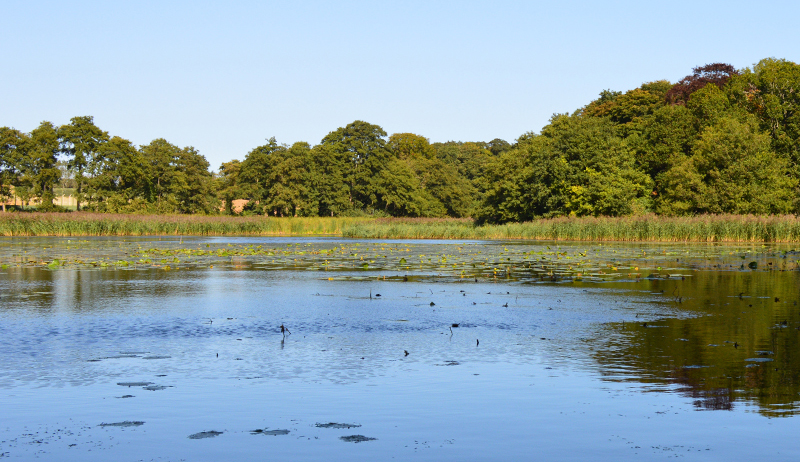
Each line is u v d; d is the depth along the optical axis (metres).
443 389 8.91
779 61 71.94
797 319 14.64
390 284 22.14
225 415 7.80
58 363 10.51
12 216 62.28
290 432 7.19
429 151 147.12
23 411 7.97
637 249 40.69
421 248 44.03
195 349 11.65
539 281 22.94
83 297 18.64
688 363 10.45
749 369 10.02
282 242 53.59
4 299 18.19
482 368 10.16
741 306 16.70
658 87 97.88
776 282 22.03
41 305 17.06
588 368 10.13
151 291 20.11
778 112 69.06
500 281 22.98
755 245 44.91
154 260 32.59
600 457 6.44
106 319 14.86
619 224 54.47
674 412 7.89
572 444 6.80
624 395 8.59
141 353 11.30
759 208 59.53
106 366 10.31
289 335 12.99
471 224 84.00
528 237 61.41
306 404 8.24
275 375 9.73
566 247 43.75
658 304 17.19
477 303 17.47
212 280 23.41
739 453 6.54
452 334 13.05
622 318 14.91
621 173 69.06
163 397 8.56
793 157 67.69
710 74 86.25
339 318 15.07
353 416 7.76
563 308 16.55
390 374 9.80
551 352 11.35
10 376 9.66
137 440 6.95
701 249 40.19
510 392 8.77
